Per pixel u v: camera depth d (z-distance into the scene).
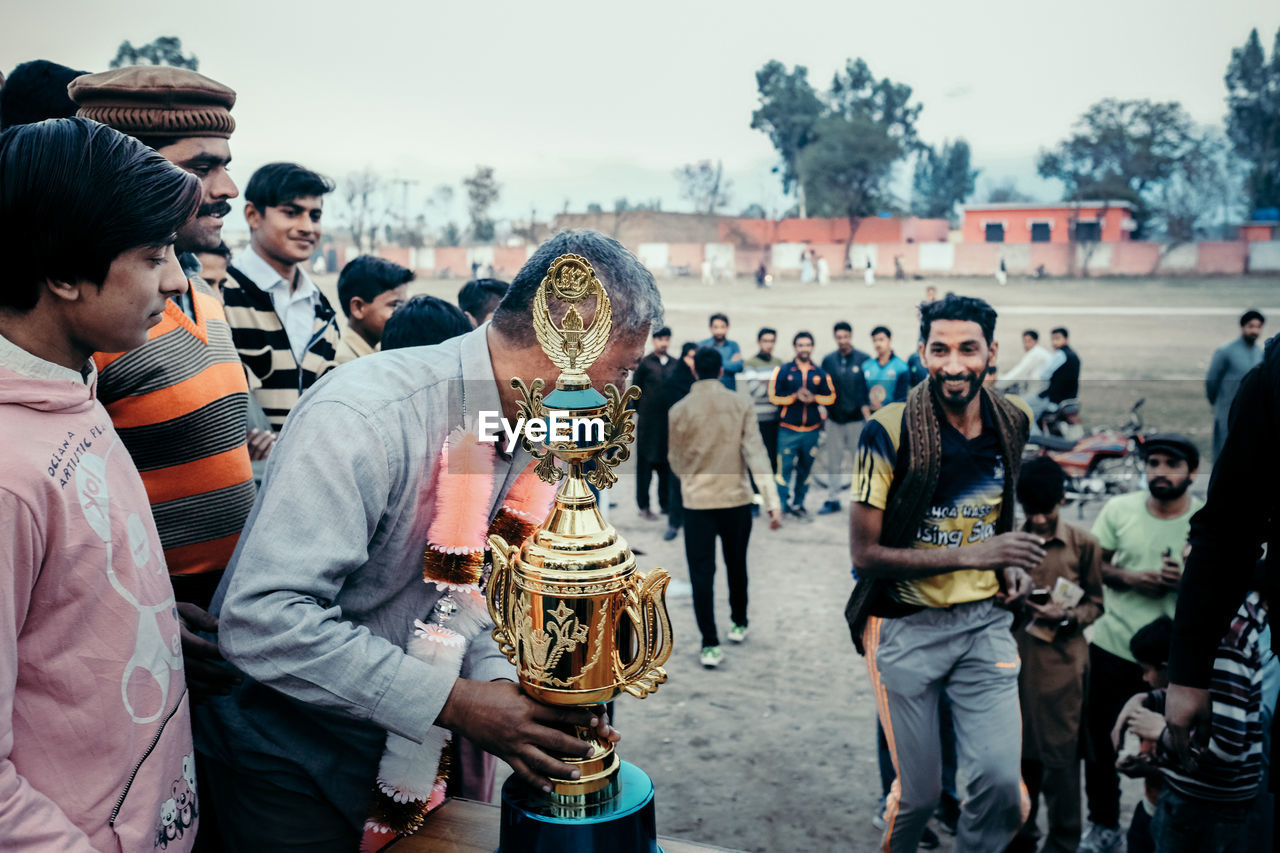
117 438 1.13
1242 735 1.91
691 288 34.22
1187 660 1.81
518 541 1.35
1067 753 2.85
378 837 1.34
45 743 1.00
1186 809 2.02
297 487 1.19
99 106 1.60
